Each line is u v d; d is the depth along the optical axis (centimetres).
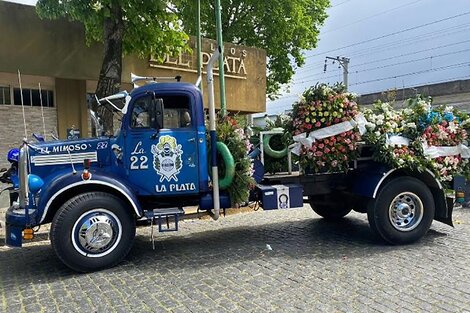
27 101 1059
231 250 629
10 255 639
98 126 682
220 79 910
